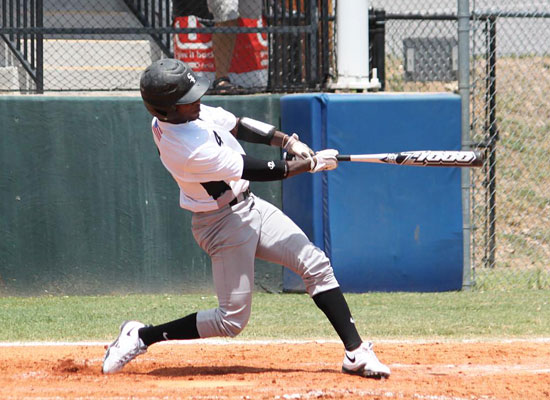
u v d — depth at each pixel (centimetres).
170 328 1602
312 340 2130
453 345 2009
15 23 4053
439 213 2967
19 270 2964
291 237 1564
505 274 3353
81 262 2984
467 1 2975
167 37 3897
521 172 4744
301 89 3209
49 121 2953
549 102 5188
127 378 1595
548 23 5144
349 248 2916
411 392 1459
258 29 3095
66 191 2969
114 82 3928
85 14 4181
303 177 2939
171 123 1456
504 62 5275
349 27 3138
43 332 2269
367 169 2911
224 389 1477
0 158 2939
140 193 2992
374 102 2900
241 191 1534
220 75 3222
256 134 1611
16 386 1512
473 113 3139
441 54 3919
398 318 2453
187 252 3014
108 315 2545
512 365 1762
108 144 2975
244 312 1576
